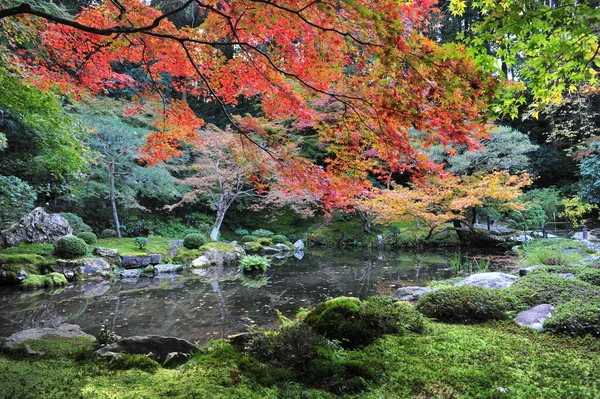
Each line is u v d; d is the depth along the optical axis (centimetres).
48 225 1041
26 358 278
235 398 209
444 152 1180
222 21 339
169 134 451
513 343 311
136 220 1523
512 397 215
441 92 245
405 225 1620
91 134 1131
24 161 1052
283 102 370
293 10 253
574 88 367
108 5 371
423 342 316
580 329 323
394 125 303
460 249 1343
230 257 1261
